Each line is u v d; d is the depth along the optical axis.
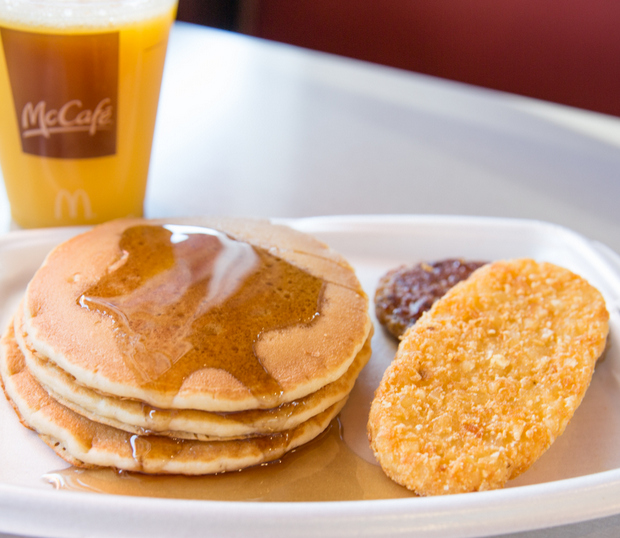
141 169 0.46
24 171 0.44
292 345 0.35
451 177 0.58
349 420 0.37
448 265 0.45
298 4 0.99
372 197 0.55
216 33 0.79
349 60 0.77
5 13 0.39
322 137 0.62
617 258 0.46
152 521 0.30
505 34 0.92
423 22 0.95
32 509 0.31
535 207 0.55
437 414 0.35
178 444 0.34
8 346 0.38
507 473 0.34
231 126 0.62
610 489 0.32
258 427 0.34
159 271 0.38
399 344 0.39
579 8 0.87
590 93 0.90
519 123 0.67
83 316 0.35
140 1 0.41
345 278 0.39
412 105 0.69
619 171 0.60
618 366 0.40
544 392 0.36
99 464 0.34
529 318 0.39
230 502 0.31
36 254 0.43
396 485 0.34
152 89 0.44
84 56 0.41
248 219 0.43
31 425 0.35
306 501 0.34
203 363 0.34
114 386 0.33
